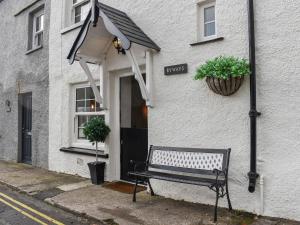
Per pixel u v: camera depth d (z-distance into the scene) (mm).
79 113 8453
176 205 5438
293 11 4500
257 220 4570
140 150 6820
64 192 6555
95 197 6082
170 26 5934
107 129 7180
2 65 12422
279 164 4594
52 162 9125
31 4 10461
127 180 7148
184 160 5508
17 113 11141
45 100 9516
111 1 7152
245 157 4922
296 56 4465
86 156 7891
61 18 9016
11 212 5543
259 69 4789
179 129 5762
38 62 9945
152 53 6168
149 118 6242
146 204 5543
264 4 4762
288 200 4512
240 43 5000
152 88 6145
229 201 4953
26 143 10914
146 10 6348
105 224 4750
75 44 6305
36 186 7164
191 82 5598
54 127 9086
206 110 5387
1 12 12695
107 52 7137
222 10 5211
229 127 5105
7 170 9344
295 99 4465
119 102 7289
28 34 10680
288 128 4520
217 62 4816
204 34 5652
